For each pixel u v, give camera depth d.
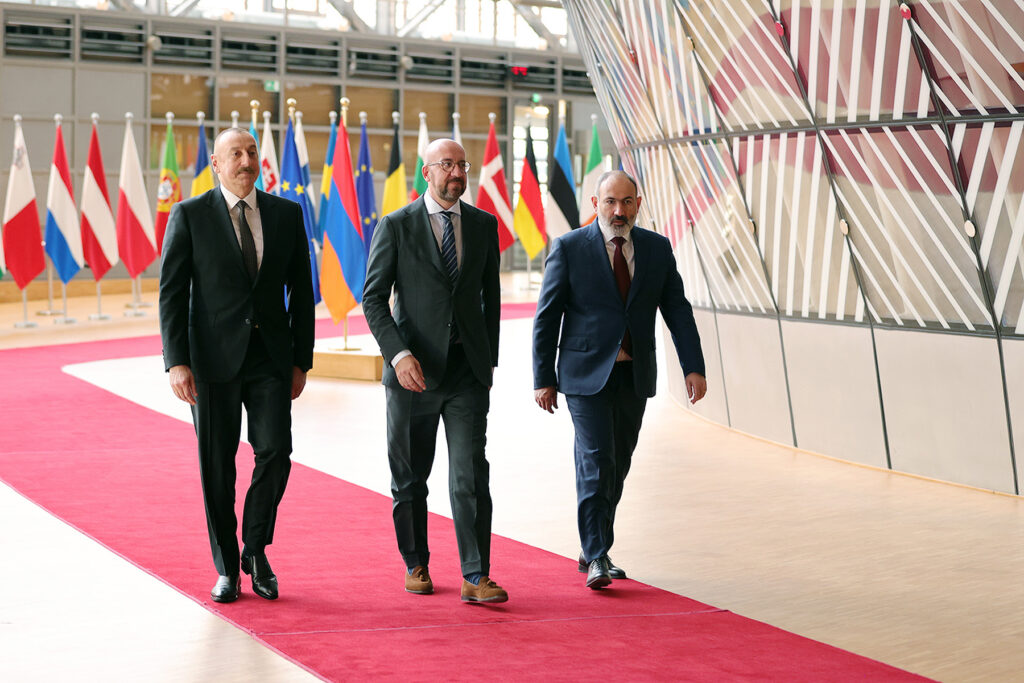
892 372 7.57
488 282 4.78
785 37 7.30
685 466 7.98
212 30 24.98
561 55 29.08
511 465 8.09
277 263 4.64
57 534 5.76
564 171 19.45
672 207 9.70
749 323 8.94
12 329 17.64
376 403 11.05
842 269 7.72
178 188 18.86
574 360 4.94
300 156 14.74
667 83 8.91
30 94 23.36
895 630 4.47
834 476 7.62
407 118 27.45
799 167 7.72
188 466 7.68
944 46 6.31
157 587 4.84
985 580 5.22
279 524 6.13
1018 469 6.89
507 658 3.97
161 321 4.55
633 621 4.48
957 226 6.70
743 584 5.12
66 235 17.91
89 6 23.95
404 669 3.83
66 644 4.11
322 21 26.62
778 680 3.82
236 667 3.87
